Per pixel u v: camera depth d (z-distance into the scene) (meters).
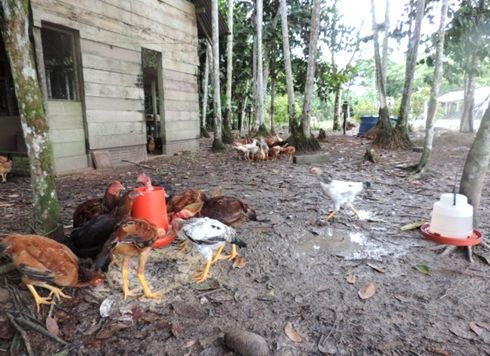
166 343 2.26
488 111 3.61
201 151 11.73
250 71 18.67
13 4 2.79
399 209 4.93
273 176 7.34
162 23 10.26
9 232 3.99
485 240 3.59
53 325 2.40
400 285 2.90
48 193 3.18
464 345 2.21
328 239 3.90
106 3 8.33
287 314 2.53
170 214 3.64
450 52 12.78
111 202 3.57
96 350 2.21
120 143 9.05
